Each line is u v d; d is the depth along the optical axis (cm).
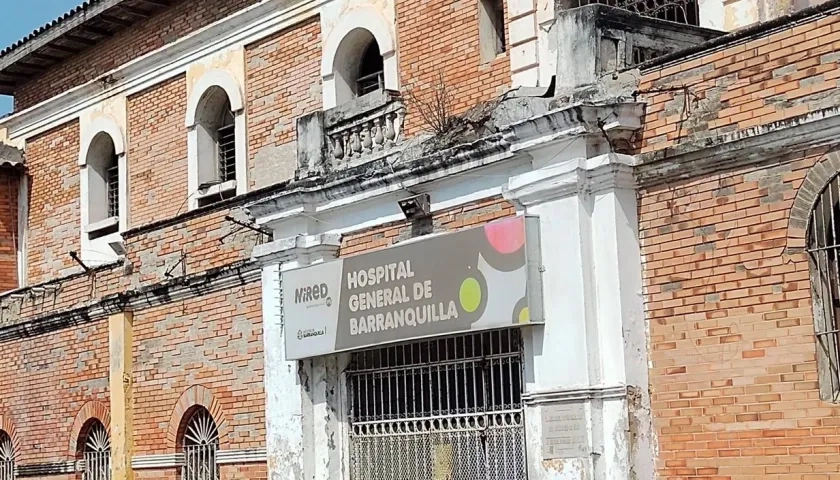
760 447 1038
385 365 1401
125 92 2162
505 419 1256
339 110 1464
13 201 2400
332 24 1805
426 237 1295
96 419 1867
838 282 1009
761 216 1049
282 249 1495
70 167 2284
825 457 995
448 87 1634
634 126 1141
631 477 1103
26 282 2367
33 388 2019
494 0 1614
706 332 1083
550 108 1182
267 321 1534
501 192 1258
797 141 1027
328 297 1416
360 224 1434
